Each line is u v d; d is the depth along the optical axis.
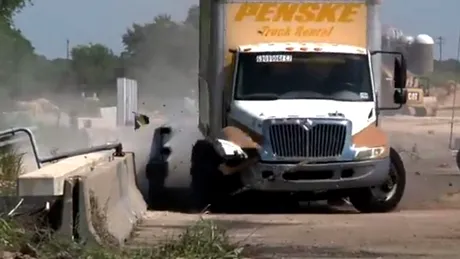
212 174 28.30
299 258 19.28
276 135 27.02
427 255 19.66
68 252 17.53
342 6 30.28
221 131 28.03
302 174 27.12
